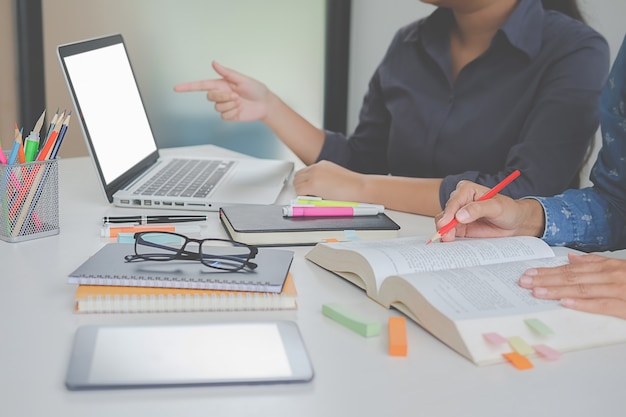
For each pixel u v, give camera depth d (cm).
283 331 79
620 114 127
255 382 70
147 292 87
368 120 190
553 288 86
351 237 116
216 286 88
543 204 120
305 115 319
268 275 91
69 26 258
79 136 264
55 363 74
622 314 83
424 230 127
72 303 89
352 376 73
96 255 96
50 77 257
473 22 163
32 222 115
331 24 318
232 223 116
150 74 281
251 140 307
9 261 105
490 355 77
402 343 77
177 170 159
